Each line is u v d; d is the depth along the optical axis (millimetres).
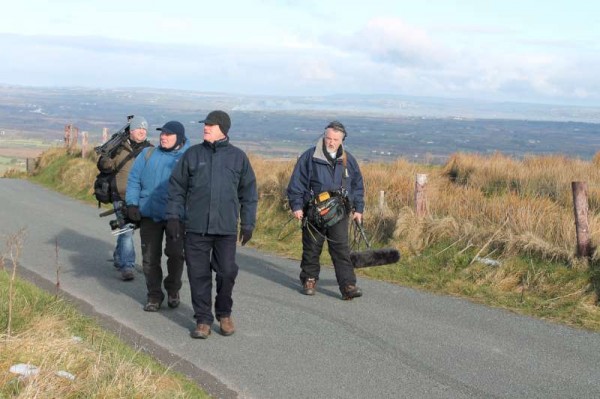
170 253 7379
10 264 9273
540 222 9688
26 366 4574
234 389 5312
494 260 9000
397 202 12156
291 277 9219
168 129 7383
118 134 8812
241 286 8617
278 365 5832
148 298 7438
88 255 10195
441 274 9039
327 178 8000
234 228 6598
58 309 6434
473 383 5496
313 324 7000
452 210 11172
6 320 5707
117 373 4605
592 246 8516
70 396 4340
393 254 7973
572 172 14422
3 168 60875
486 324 7098
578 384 5512
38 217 14055
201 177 6512
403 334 6707
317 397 5184
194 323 7031
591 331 6938
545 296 8062
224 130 6617
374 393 5270
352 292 7969
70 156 23547
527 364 5934
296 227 11914
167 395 4742
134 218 7324
